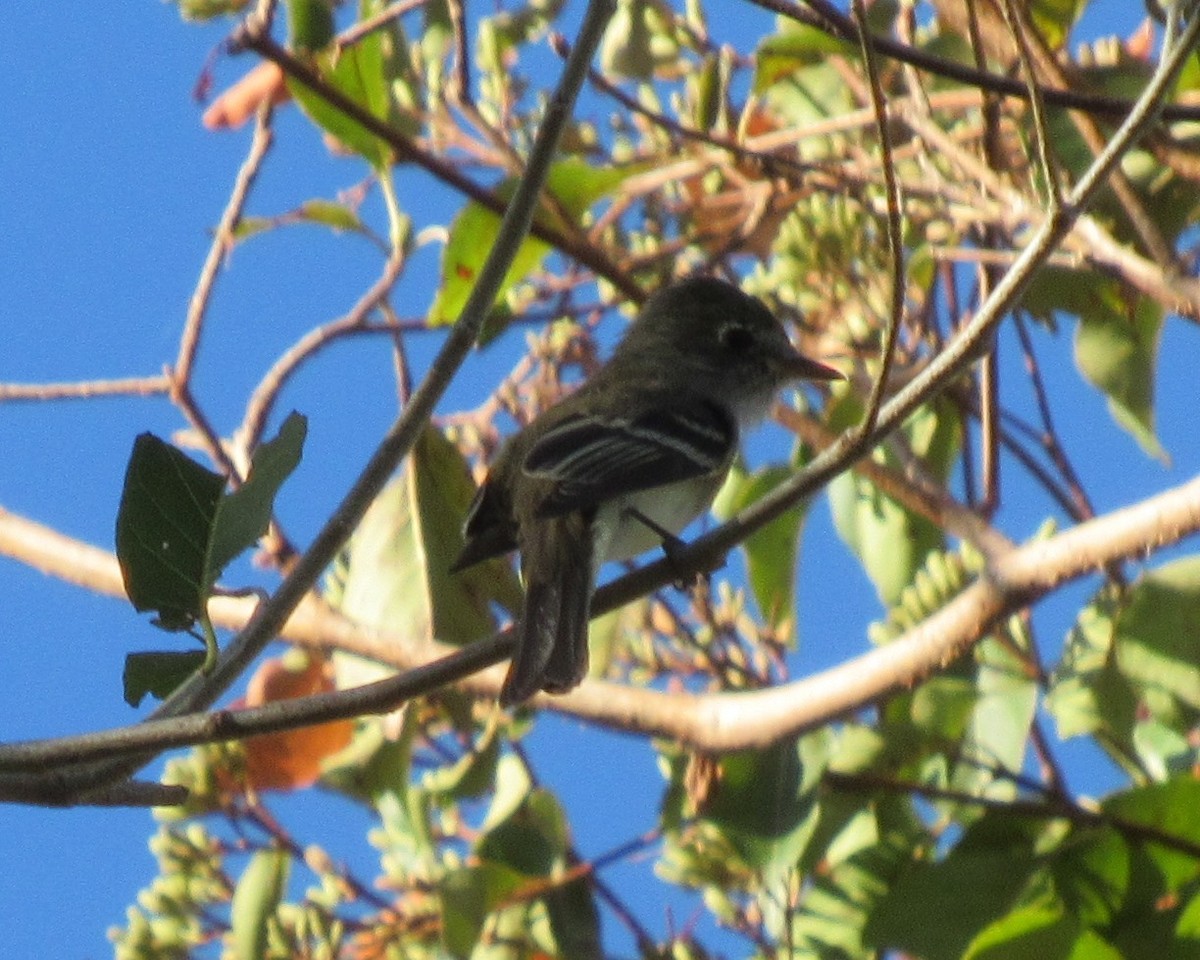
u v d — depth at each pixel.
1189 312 10.08
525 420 11.84
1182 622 9.33
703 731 9.62
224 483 6.95
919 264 11.22
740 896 9.82
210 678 7.07
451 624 10.14
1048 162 6.80
